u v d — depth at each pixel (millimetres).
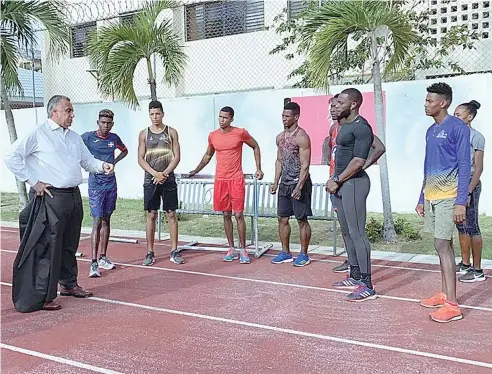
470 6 12258
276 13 14672
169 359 4336
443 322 5051
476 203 6305
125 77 10742
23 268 5582
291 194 7305
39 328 5125
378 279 6652
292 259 7684
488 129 10062
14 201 14938
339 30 8328
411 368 4082
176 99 13242
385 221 8805
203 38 15953
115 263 7820
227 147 7461
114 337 4848
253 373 4039
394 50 9195
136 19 11102
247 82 15414
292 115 7074
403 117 10695
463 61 12688
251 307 5633
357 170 5609
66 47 11750
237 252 7918
